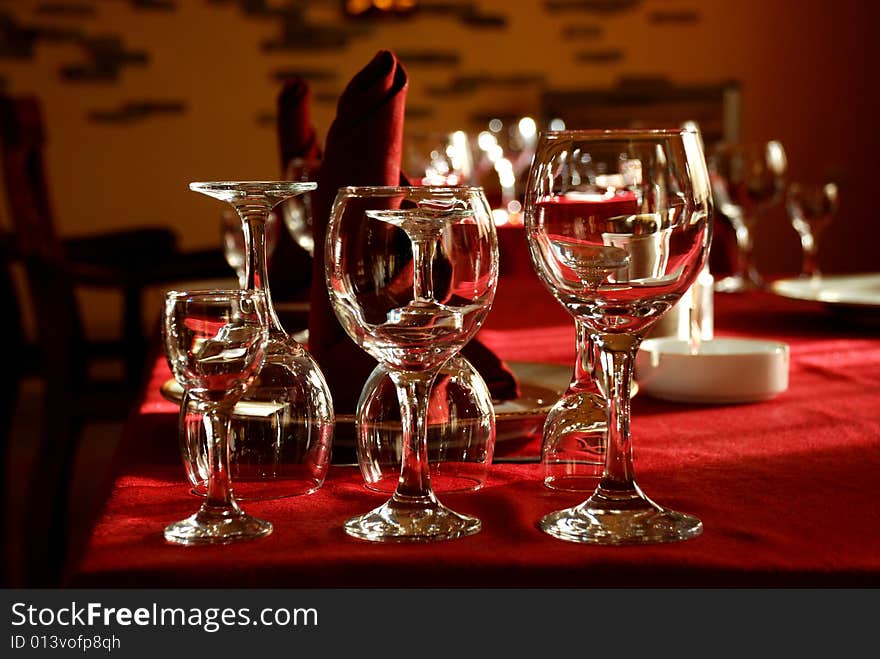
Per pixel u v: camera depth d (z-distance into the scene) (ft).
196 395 1.98
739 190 6.26
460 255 1.94
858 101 16.40
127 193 15.99
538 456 2.62
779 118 16.49
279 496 2.23
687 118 16.46
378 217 1.92
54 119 15.79
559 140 1.94
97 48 15.71
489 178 10.53
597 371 2.35
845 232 16.61
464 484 2.27
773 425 2.84
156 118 15.93
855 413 2.95
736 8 16.33
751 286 6.11
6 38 15.57
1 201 15.29
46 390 7.07
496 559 1.76
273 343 2.30
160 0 15.75
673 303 1.97
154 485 2.31
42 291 7.02
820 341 4.26
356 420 2.32
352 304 1.96
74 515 9.42
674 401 3.20
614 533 1.87
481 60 16.30
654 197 1.90
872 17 16.28
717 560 1.75
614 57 16.38
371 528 1.93
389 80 2.52
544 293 5.79
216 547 1.86
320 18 15.98
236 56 15.93
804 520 1.99
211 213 16.11
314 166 3.85
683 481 2.30
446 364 2.32
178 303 1.94
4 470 7.93
